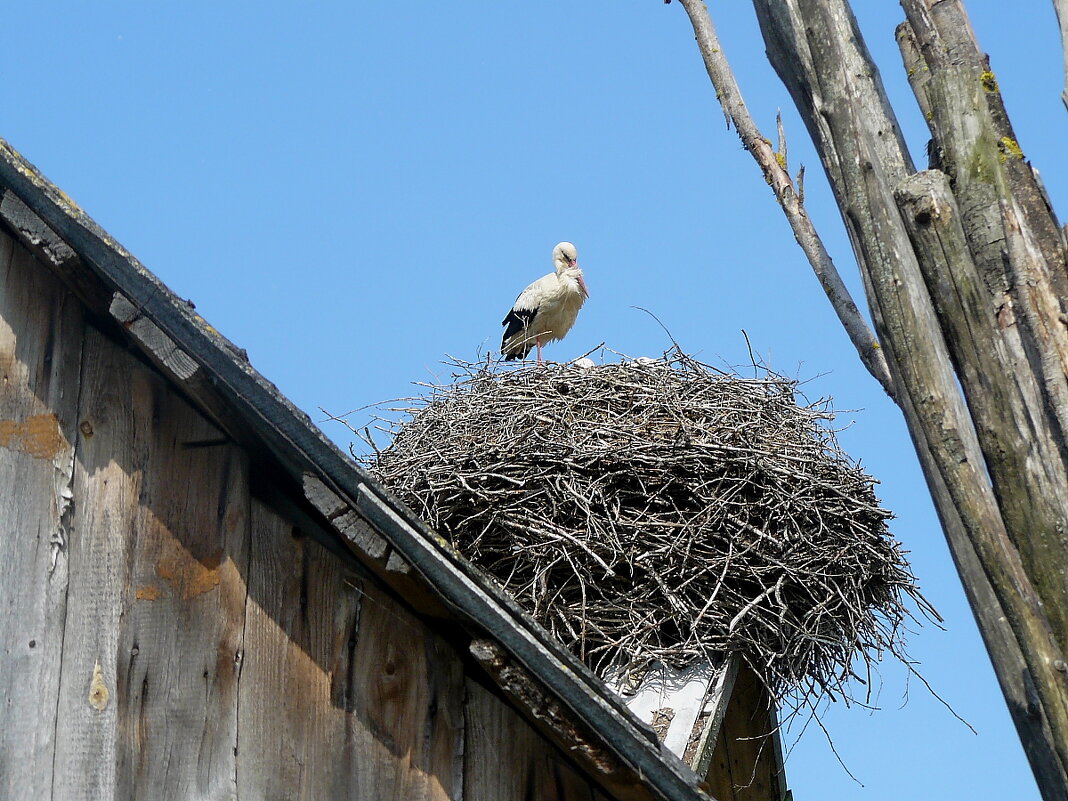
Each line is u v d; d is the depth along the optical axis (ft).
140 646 24.72
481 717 23.41
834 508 37.17
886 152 23.16
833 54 23.50
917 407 20.95
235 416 24.63
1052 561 19.58
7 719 24.47
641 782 20.56
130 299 24.53
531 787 22.86
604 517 35.76
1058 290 20.83
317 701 23.90
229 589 24.81
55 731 24.35
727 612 34.14
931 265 21.49
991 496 20.15
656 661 32.63
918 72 23.30
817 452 38.73
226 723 24.02
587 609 34.06
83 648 24.84
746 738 33.04
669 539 35.09
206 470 25.75
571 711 20.88
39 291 27.45
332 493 22.53
